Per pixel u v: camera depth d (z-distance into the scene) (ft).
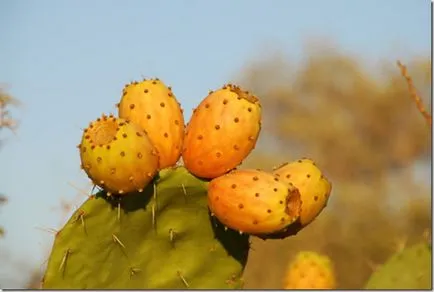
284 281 5.27
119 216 5.16
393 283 5.08
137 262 5.22
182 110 5.27
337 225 18.33
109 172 5.03
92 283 5.19
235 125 5.14
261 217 5.02
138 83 5.26
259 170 5.12
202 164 5.15
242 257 5.28
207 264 5.25
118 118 5.09
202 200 5.19
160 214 5.20
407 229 18.58
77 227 5.16
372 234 18.40
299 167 5.20
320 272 5.20
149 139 5.11
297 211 5.07
